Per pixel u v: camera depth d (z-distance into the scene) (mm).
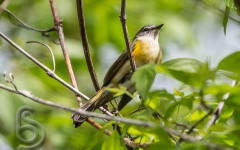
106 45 15156
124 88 6629
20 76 12625
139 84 5871
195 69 5898
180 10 15938
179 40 15477
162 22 15336
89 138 11977
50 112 12141
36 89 12594
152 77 5875
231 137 6316
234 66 5703
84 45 8820
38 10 15422
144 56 10562
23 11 15391
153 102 6598
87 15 15016
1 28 15203
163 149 6008
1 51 14102
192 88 6211
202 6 8656
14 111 11609
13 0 15391
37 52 14633
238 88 5840
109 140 6422
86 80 15438
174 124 6711
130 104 12422
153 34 11227
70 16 15602
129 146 7363
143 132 6270
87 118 8484
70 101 12984
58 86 13195
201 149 6125
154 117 6547
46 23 15203
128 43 7988
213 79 5895
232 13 8391
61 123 11961
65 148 11664
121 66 10109
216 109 6777
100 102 8766
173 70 5797
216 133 6383
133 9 15141
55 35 15133
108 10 14891
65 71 14250
